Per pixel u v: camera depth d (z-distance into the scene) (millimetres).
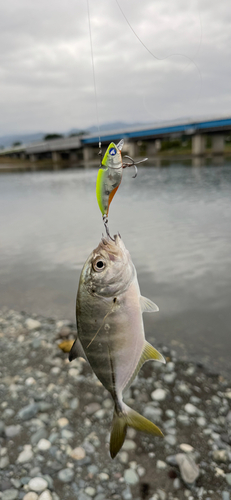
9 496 321
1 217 1631
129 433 391
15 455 366
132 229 1185
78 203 1962
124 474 342
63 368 508
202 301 654
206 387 456
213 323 586
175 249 936
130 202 1768
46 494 322
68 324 633
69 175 4668
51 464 354
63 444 379
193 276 759
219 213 1328
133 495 321
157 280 750
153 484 331
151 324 597
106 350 217
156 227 1183
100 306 211
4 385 477
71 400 444
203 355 518
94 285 209
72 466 353
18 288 794
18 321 654
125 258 216
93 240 1111
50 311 688
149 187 2396
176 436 384
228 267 791
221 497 315
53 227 1335
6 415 422
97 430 396
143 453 365
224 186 2129
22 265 936
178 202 1651
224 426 395
